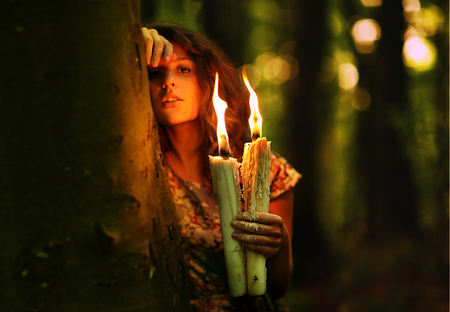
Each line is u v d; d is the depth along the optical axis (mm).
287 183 1320
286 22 8188
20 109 583
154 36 1033
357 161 7262
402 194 6301
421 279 4434
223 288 1243
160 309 685
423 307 3959
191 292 1244
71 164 597
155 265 690
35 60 583
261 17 8516
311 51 6551
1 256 586
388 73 6574
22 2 581
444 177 5859
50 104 588
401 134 6418
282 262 1119
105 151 616
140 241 656
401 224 6250
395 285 4410
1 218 586
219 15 6688
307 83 6547
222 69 1217
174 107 1105
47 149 590
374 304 4188
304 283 5652
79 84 597
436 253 4891
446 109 5984
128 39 649
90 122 604
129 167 646
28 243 589
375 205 6465
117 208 626
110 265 621
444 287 4180
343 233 7586
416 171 6277
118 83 628
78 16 596
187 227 1226
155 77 1121
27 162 587
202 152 1234
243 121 1337
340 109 9867
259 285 885
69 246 600
